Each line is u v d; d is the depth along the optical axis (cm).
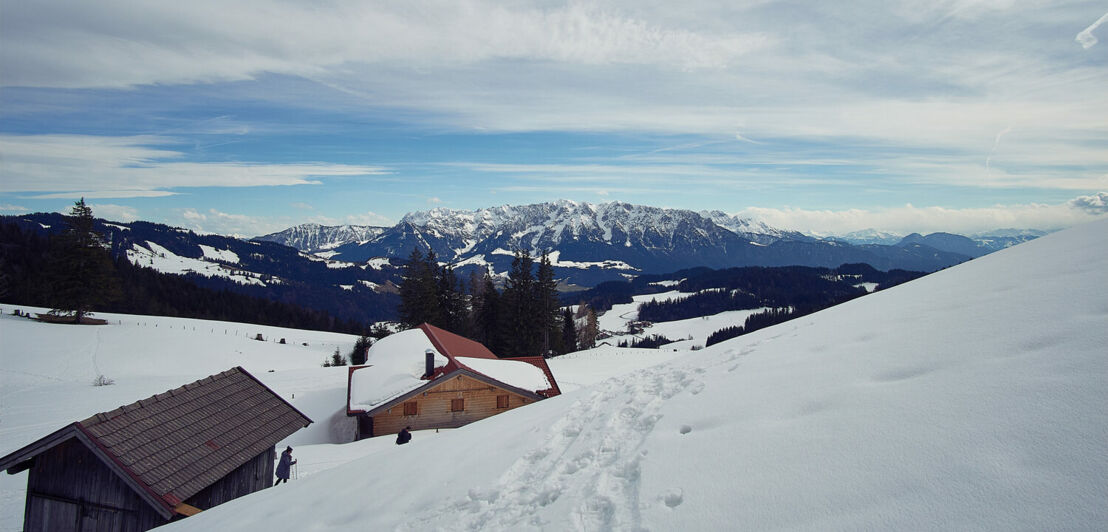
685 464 384
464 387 2392
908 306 599
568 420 654
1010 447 250
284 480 1373
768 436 372
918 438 291
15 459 983
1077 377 279
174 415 1202
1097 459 217
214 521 717
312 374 4156
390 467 695
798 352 566
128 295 9444
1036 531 194
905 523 230
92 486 1009
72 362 4278
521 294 5791
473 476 545
